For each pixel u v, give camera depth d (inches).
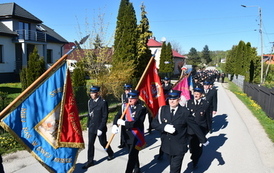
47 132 140.0
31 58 353.1
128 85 262.1
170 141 155.6
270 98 416.5
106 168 198.2
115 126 172.4
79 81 420.8
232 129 332.2
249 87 719.1
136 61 526.6
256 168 205.3
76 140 149.9
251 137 294.0
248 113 454.6
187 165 210.2
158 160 217.6
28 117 133.7
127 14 515.5
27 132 133.2
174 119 154.3
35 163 201.5
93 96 200.1
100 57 514.3
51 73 144.1
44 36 967.0
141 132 177.9
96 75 451.5
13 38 831.1
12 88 621.3
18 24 866.8
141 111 180.5
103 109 197.6
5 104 273.3
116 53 518.3
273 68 1346.0
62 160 145.0
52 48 1041.5
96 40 569.9
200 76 759.7
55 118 142.8
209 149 250.7
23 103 132.7
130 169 172.2
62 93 147.1
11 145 233.1
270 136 298.4
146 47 616.7
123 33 511.8
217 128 338.3
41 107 138.6
